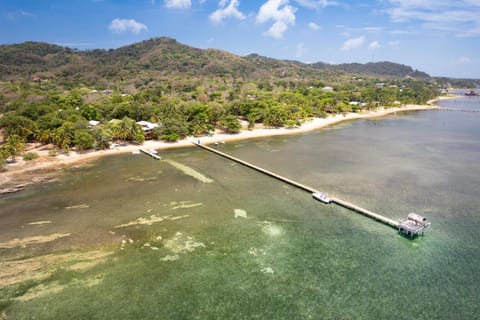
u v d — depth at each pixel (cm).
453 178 7388
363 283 3781
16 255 4306
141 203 6075
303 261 4212
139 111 13712
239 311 3366
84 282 3791
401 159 9169
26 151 9700
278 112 14738
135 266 4097
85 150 10069
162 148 10900
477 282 3784
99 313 3328
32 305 3431
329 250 4466
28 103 14688
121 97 17275
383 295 3584
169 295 3591
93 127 10631
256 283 3788
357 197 6303
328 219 5406
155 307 3416
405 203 5984
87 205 5984
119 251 4428
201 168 8469
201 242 4672
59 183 7219
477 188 6719
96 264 4134
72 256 4303
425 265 4112
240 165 8775
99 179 7506
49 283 3769
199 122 12962
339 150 10450
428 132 13725
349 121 17588
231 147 11075
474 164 8562
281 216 5528
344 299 3528
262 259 4256
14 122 10056
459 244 4581
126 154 9956
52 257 4275
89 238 4759
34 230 5003
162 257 4300
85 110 13075
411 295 3584
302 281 3822
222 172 8106
